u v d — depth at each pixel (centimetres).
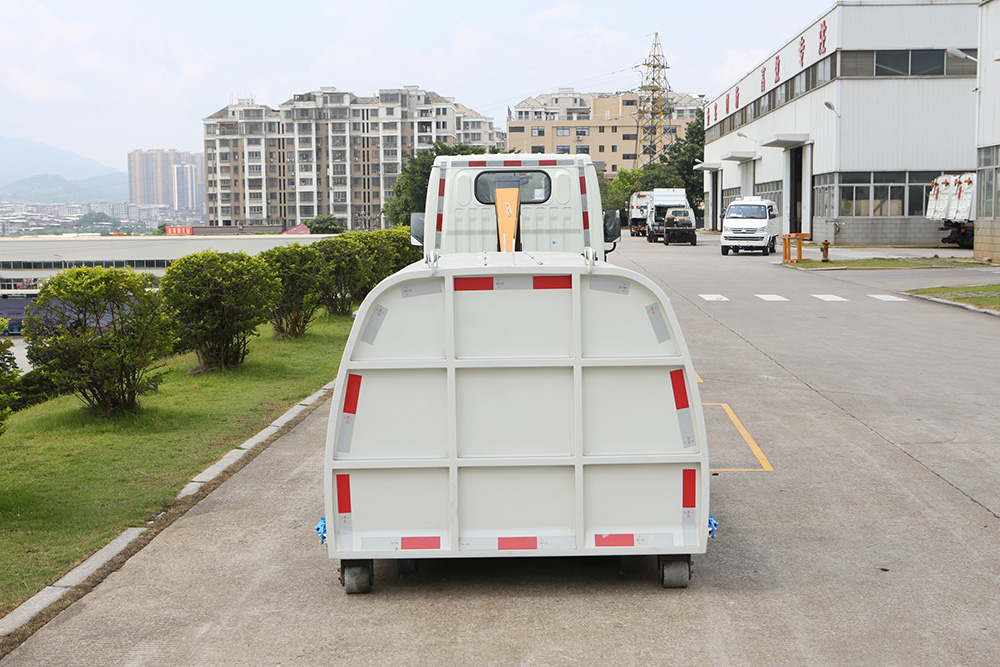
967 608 525
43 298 972
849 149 4831
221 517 706
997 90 3195
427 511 548
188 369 1358
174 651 480
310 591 562
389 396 544
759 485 786
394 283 539
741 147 7138
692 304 2248
